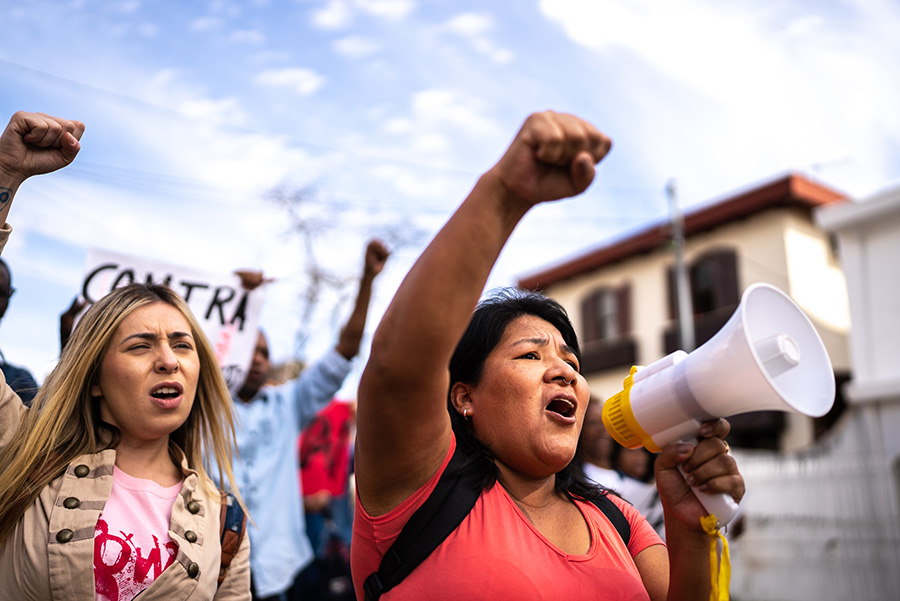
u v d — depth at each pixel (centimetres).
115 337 232
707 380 165
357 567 186
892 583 1052
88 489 216
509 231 149
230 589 239
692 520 172
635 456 497
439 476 179
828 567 1112
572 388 193
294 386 430
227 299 404
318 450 602
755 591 1177
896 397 1171
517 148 141
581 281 1891
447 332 149
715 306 1609
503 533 175
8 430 223
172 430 235
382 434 162
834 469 1148
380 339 154
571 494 207
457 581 167
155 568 213
